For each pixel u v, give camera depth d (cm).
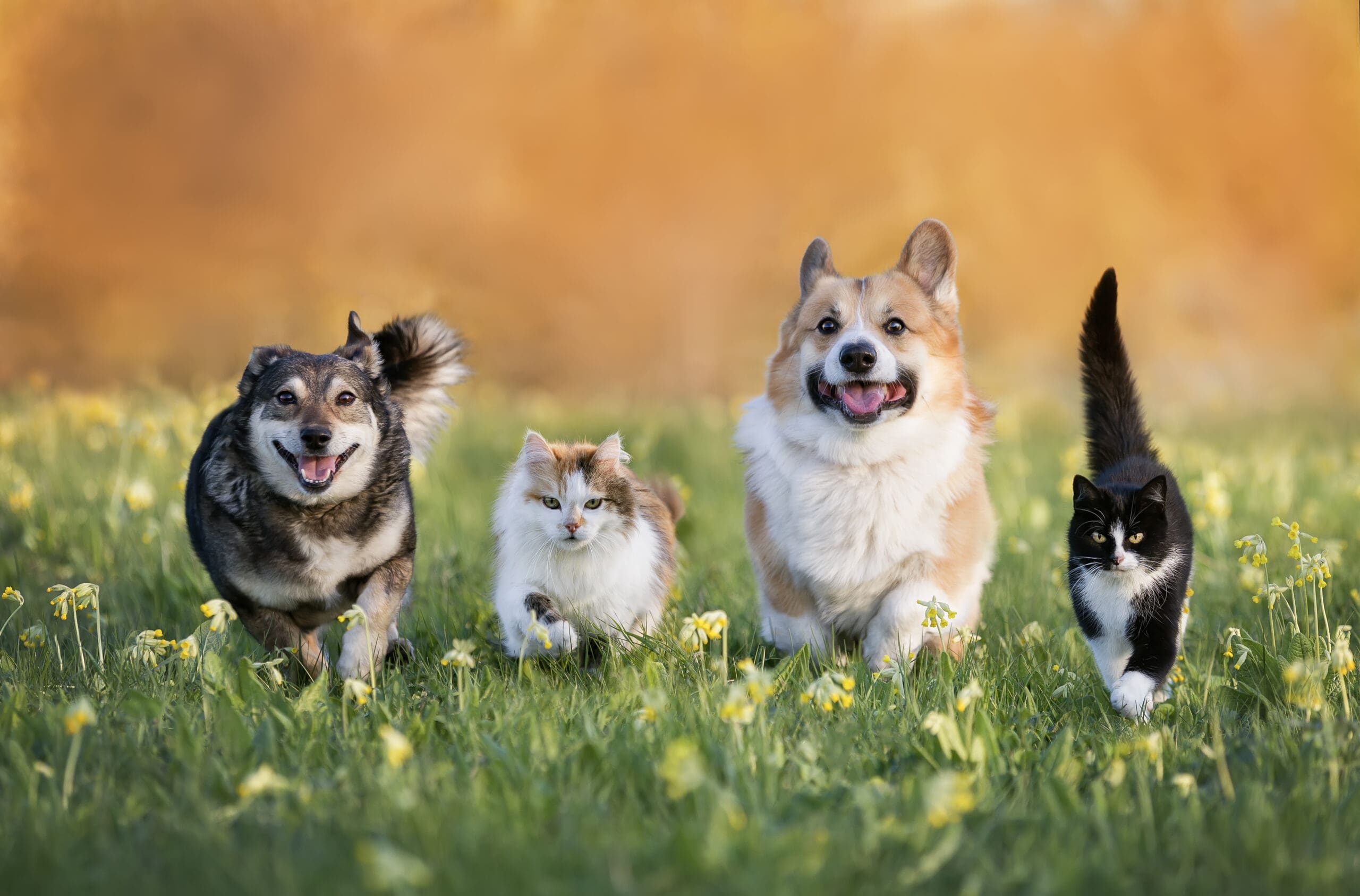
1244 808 556
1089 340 1020
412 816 522
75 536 1220
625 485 939
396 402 1042
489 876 473
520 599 891
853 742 661
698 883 470
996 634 957
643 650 859
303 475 824
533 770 599
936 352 930
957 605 923
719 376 5381
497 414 2378
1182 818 544
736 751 613
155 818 553
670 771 521
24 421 1772
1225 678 780
